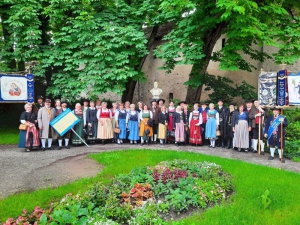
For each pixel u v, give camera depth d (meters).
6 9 11.90
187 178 5.34
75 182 5.57
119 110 10.41
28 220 4.00
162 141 10.34
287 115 11.66
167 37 11.59
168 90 17.28
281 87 7.98
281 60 9.74
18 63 13.23
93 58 11.56
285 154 8.39
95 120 10.02
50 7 11.53
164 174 5.63
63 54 11.59
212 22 10.49
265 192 4.61
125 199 4.71
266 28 9.62
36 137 8.87
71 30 11.36
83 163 7.17
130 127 10.21
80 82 11.33
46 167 6.80
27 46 11.96
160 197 4.99
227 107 10.62
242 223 3.98
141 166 6.33
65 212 3.98
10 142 10.59
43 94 15.18
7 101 10.06
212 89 15.35
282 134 7.73
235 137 9.13
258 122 8.86
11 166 6.90
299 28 10.15
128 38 11.59
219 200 4.94
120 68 11.65
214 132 9.73
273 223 3.98
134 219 4.13
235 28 9.57
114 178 5.74
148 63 18.03
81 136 9.73
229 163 6.94
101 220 3.99
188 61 10.62
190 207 4.70
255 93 13.41
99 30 12.15
